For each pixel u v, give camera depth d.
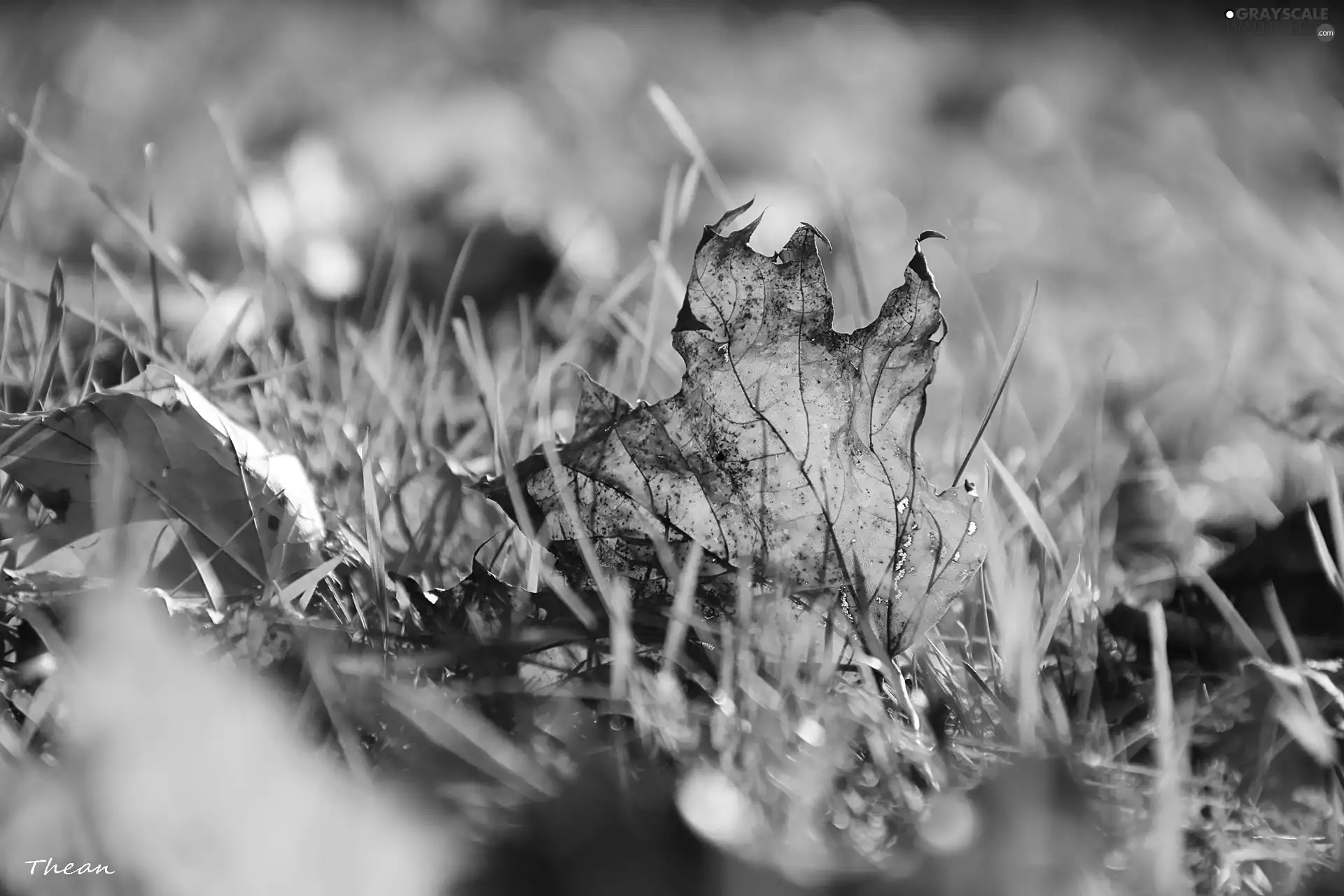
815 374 0.87
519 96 3.00
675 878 0.78
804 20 4.30
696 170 1.04
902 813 0.81
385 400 1.03
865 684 0.85
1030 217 2.26
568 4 4.10
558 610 0.86
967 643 0.89
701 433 0.87
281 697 0.82
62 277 0.95
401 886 0.78
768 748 0.81
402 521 0.92
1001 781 0.80
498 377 1.06
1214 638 0.90
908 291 0.86
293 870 0.77
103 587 0.84
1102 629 0.90
